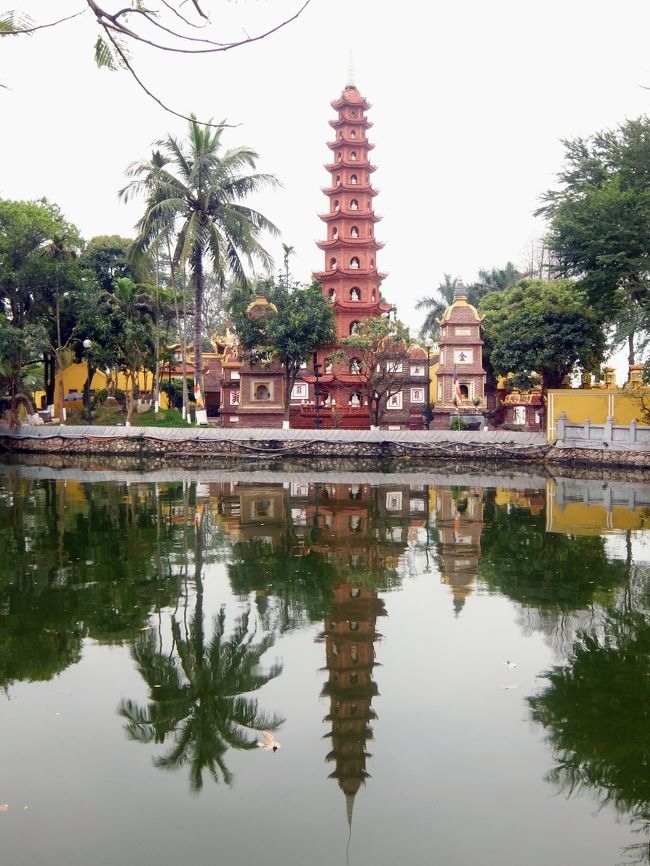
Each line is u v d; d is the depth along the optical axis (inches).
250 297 1781.5
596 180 1302.9
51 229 1644.9
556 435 1503.4
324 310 1704.0
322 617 411.2
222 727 282.4
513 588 471.2
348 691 312.5
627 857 205.2
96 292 1717.5
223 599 444.8
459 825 220.8
